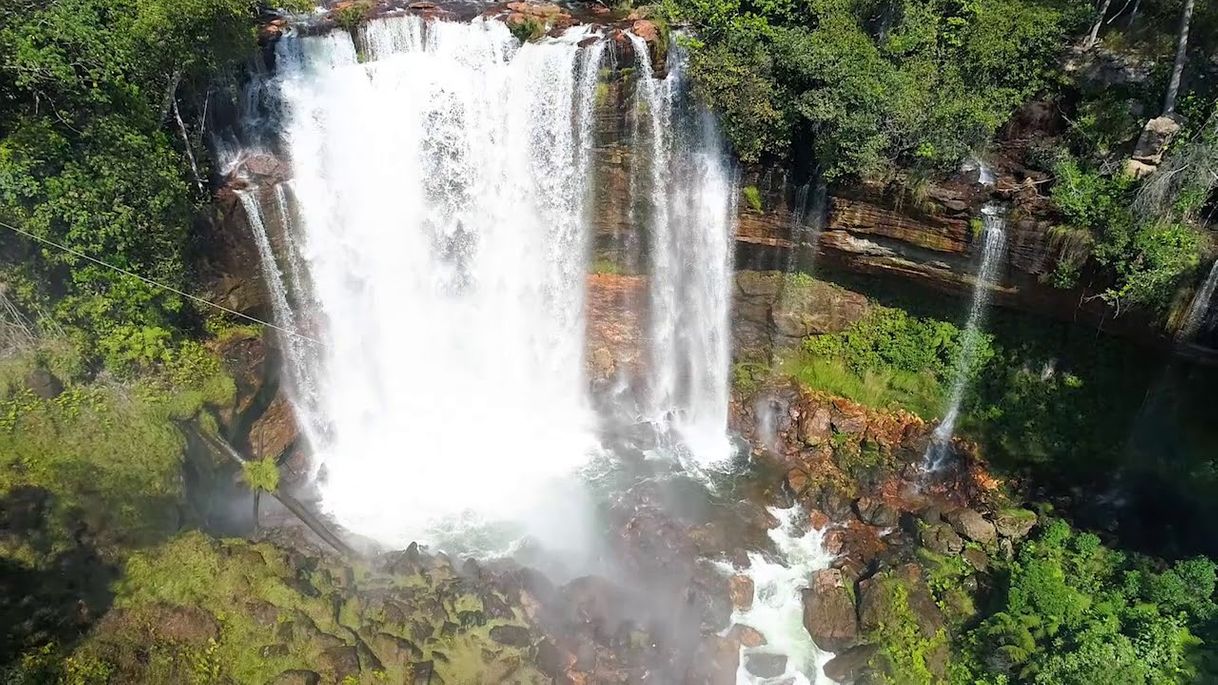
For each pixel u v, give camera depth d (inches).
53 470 774.5
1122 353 1048.8
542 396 1349.7
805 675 882.8
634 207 1219.2
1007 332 1140.5
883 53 1101.7
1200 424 966.4
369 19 1178.6
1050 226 962.1
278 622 773.3
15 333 853.8
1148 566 909.8
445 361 1307.8
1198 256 866.8
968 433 1164.5
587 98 1117.7
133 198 885.8
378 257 1203.2
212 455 962.7
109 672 653.9
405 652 794.2
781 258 1232.2
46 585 690.8
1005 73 1092.5
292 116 1132.5
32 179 809.5
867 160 1024.9
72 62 858.1
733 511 1115.9
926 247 1074.1
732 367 1331.2
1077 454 1077.1
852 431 1216.8
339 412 1251.2
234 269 1061.1
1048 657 788.6
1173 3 1059.9
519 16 1201.4
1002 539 1021.8
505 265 1258.0
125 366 900.6
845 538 1063.6
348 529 1061.8
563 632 876.6
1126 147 1021.2
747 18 1115.3
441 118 1159.6
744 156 1124.5
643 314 1315.2
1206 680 721.6
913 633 887.7
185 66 954.7
